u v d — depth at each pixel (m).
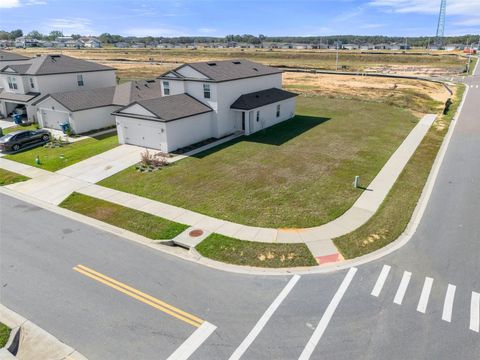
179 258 14.52
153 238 16.03
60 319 11.27
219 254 14.61
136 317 11.27
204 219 17.47
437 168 23.69
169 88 33.16
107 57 135.62
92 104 35.00
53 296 12.33
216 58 136.25
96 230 16.84
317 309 11.41
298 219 17.27
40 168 25.03
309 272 13.35
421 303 11.56
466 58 131.38
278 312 11.33
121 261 14.33
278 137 31.39
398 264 13.67
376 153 26.83
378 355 9.62
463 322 10.73
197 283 12.88
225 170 23.73
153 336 10.51
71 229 16.95
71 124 33.62
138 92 37.66
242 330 10.64
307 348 9.93
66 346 10.22
